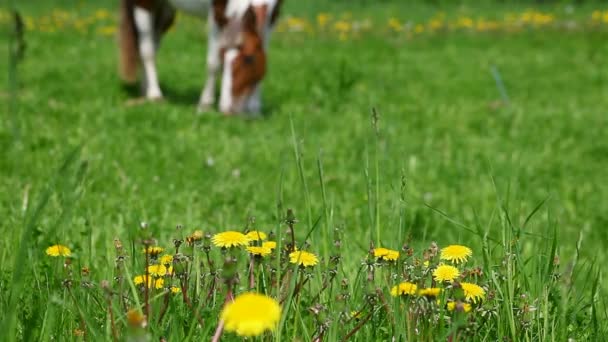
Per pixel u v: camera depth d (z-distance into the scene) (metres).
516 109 11.43
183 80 13.10
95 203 5.48
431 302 2.39
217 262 3.31
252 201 6.04
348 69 14.03
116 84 11.72
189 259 2.80
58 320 2.62
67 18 21.59
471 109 11.46
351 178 6.94
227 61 9.86
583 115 11.45
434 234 5.28
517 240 2.97
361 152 8.00
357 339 2.64
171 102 10.90
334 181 6.84
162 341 2.37
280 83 12.84
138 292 2.73
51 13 22.42
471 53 18.22
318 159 2.94
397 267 2.62
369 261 2.72
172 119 9.32
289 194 6.32
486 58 17.42
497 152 8.72
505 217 3.10
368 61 16.39
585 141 9.78
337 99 11.55
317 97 11.67
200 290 2.75
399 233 2.77
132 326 1.77
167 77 13.20
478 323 2.71
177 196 6.07
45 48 16.06
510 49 19.08
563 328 2.78
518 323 2.70
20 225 4.46
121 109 9.77
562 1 29.00
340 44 19.27
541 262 3.05
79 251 4.13
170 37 18.78
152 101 10.62
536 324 2.83
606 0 29.66
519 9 27.70
